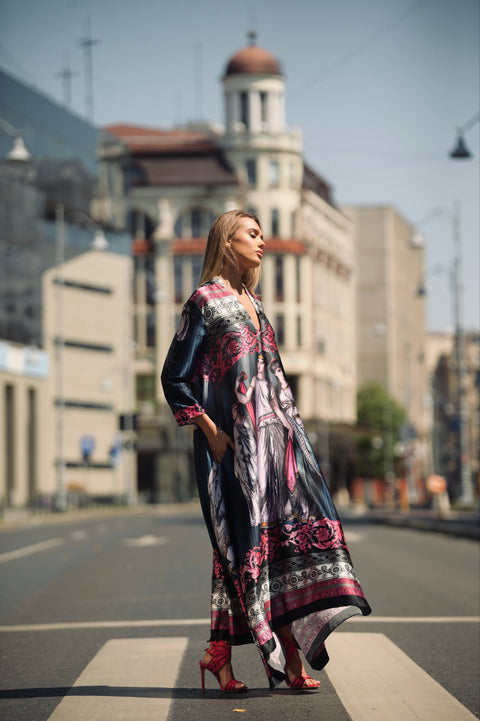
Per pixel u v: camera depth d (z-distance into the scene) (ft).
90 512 213.25
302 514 19.66
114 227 299.79
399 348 501.56
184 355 20.06
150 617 35.55
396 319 495.82
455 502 209.26
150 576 52.26
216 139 323.57
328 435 343.05
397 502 258.16
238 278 20.66
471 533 84.48
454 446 507.71
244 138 320.29
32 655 27.63
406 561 59.52
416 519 115.03
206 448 19.95
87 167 289.33
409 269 537.24
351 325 390.01
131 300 318.24
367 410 402.11
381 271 487.20
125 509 243.40
